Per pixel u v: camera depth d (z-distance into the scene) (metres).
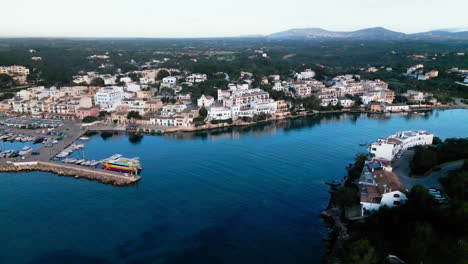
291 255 95.94
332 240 102.69
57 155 171.75
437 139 178.00
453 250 82.56
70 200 126.12
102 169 152.75
